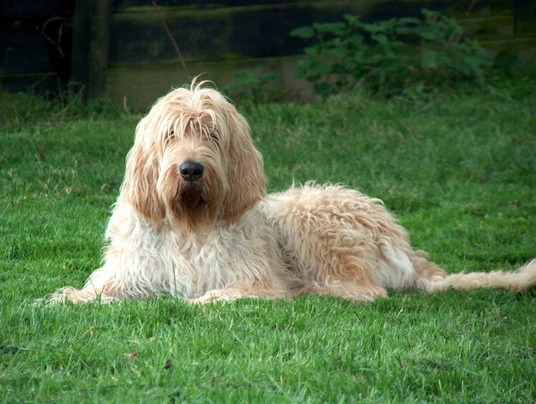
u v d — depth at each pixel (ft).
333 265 29.32
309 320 23.29
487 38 57.06
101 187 40.16
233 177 26.81
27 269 29.63
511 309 26.73
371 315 24.66
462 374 19.53
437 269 31.65
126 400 16.94
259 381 18.29
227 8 54.75
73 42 53.21
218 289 26.18
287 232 29.84
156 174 26.00
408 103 54.54
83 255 31.68
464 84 55.72
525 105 53.57
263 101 55.01
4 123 49.67
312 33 53.93
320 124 51.03
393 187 42.24
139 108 54.39
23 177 40.34
